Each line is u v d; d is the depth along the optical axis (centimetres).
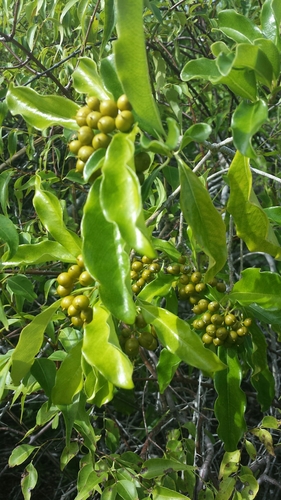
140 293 32
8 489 69
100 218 19
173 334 24
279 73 23
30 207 75
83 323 23
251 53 21
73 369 25
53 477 69
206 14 52
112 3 32
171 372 31
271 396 34
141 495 33
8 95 24
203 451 44
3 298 41
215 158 61
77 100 53
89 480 32
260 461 47
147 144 18
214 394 67
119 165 17
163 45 50
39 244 29
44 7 49
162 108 49
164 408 48
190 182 21
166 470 32
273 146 62
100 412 65
